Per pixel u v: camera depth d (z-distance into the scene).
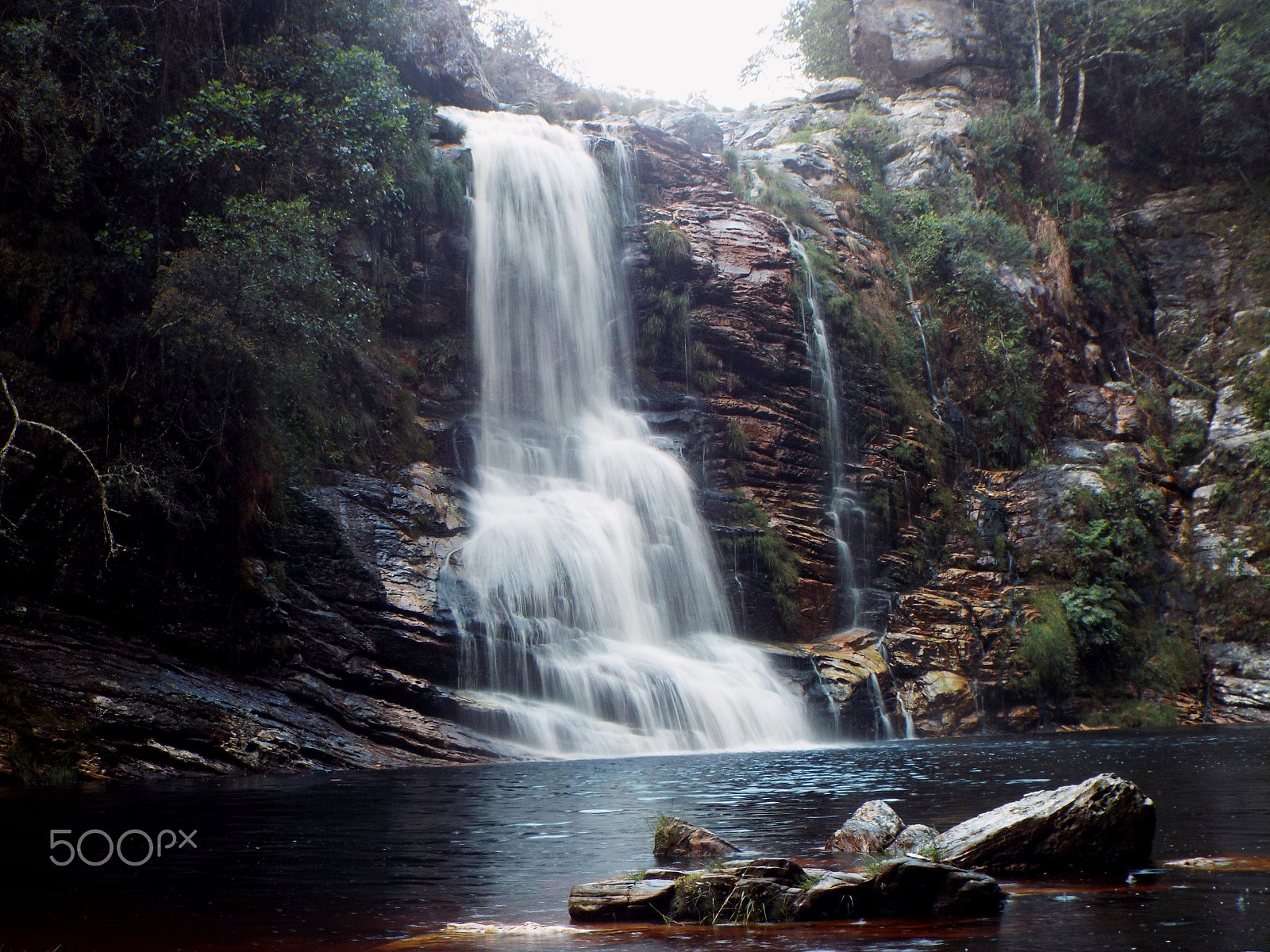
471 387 30.19
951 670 29.81
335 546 20.80
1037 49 51.44
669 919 5.76
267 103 23.19
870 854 7.71
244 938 5.40
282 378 21.50
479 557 23.08
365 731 18.81
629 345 33.75
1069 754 17.97
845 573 31.62
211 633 18.45
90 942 5.32
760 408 32.94
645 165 37.56
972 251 40.97
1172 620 34.66
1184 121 51.56
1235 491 37.34
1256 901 5.86
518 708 20.48
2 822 10.16
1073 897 6.08
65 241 19.69
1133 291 47.97
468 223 31.19
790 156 43.06
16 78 19.44
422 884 6.88
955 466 37.16
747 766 16.56
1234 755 16.81
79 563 17.25
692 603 27.92
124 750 15.98
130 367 19.14
